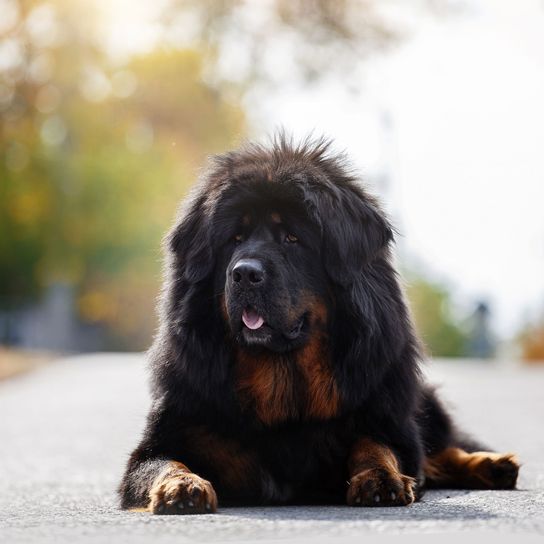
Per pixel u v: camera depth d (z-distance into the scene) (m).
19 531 5.27
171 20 29.69
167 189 60.09
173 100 50.16
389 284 7.02
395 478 6.13
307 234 6.81
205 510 5.84
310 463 6.68
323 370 6.69
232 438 6.64
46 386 23.38
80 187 55.94
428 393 7.86
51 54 34.97
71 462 10.24
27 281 56.72
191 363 6.69
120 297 62.84
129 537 4.86
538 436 11.78
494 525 5.07
